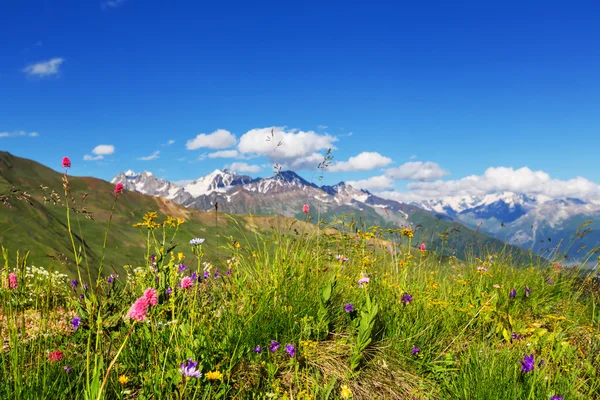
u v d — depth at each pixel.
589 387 0.91
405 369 1.00
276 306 1.06
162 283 1.02
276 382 0.86
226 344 0.90
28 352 0.85
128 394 0.79
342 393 0.81
